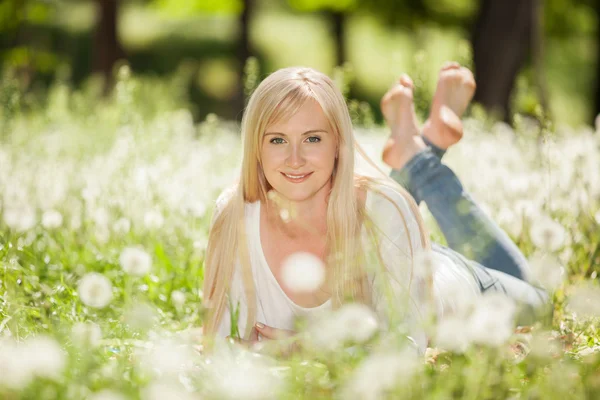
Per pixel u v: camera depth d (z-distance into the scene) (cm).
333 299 366
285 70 366
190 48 3778
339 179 363
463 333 260
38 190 623
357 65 3756
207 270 391
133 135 804
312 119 354
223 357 276
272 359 274
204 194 645
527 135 785
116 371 260
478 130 962
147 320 283
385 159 486
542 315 382
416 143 481
